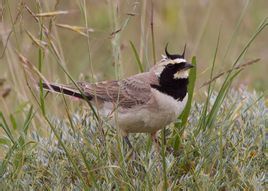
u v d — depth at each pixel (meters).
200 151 11.87
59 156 12.02
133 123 12.42
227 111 13.02
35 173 11.72
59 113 14.30
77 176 11.61
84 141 11.75
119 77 12.97
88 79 15.80
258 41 19.34
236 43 18.81
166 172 11.22
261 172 11.78
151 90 12.27
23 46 15.62
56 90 12.74
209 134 12.25
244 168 11.52
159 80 12.30
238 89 14.71
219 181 11.27
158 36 18.81
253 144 12.20
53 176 11.45
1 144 12.70
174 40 19.05
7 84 15.98
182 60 12.27
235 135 12.42
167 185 11.03
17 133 13.62
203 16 19.73
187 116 12.55
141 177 11.51
